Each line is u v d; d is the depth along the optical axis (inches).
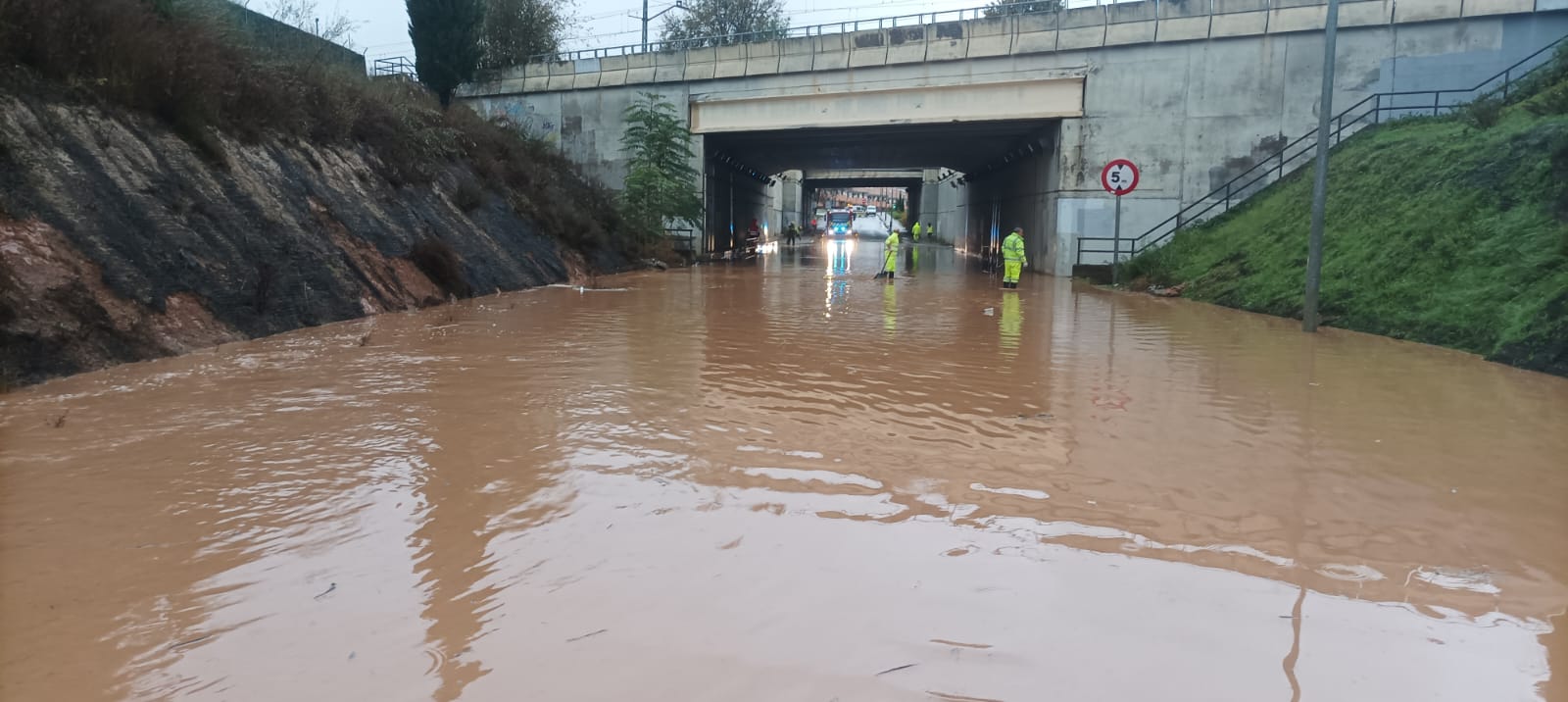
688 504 200.5
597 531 183.2
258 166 564.1
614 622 143.1
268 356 397.1
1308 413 300.0
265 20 860.0
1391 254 561.3
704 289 839.7
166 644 135.7
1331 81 510.6
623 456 239.3
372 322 530.6
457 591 154.0
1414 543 180.5
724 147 1558.8
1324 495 210.8
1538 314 404.2
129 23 502.6
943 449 250.5
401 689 123.0
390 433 260.4
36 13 435.2
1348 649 136.1
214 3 679.1
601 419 282.5
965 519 193.0
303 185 598.2
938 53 1186.6
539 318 570.9
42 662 130.2
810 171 2620.6
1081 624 143.6
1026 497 208.5
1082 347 456.4
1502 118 657.6
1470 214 527.5
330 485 211.6
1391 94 978.1
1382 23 983.6
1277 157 1037.2
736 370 378.3
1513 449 252.4
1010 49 1141.7
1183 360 414.6
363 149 728.3
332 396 312.0
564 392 324.2
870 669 129.0
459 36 1152.8
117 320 373.1
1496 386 347.6
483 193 884.0
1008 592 155.3
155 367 363.9
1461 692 123.8
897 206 5433.1
